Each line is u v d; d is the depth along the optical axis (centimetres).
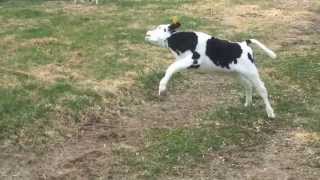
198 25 1159
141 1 1377
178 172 602
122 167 609
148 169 605
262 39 1082
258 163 626
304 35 1125
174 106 762
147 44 1009
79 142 657
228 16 1251
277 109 754
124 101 761
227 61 697
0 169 602
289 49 1020
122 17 1204
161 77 850
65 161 618
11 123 671
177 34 699
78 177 591
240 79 742
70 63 884
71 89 772
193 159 625
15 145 640
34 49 943
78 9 1273
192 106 764
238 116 727
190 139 662
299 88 831
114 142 659
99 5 1318
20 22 1135
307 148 657
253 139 674
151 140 662
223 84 841
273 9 1326
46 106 714
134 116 727
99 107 732
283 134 689
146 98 780
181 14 1248
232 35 1102
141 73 857
